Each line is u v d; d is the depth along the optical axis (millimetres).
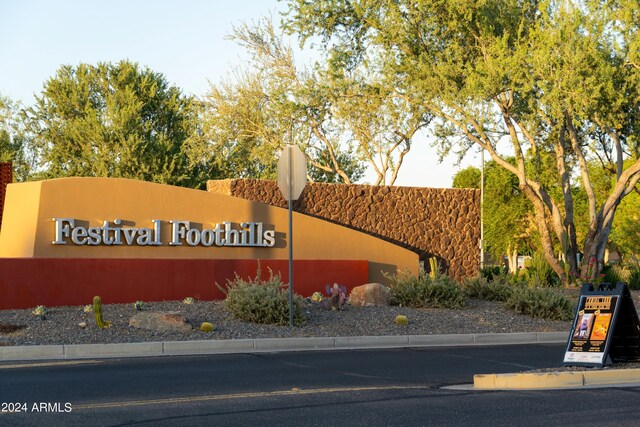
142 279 23359
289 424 9078
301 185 20734
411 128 40844
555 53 29391
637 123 31859
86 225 24969
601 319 13219
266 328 18828
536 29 30609
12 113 59406
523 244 69312
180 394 11125
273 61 43688
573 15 29312
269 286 20391
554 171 39219
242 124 45156
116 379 12531
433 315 21672
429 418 9469
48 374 13094
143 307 20375
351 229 29578
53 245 24438
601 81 29719
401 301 23391
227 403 10430
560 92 29188
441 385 12281
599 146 37344
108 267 22828
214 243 26906
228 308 20250
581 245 65125
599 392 11422
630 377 12555
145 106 54250
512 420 9336
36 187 24562
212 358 15602
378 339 18531
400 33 32938
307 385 12133
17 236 24828
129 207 25672
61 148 53750
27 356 15539
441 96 32281
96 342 16688
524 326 21094
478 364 14945
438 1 31500
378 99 37031
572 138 33875
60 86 55094
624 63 30703
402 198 32312
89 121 52312
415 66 33500
